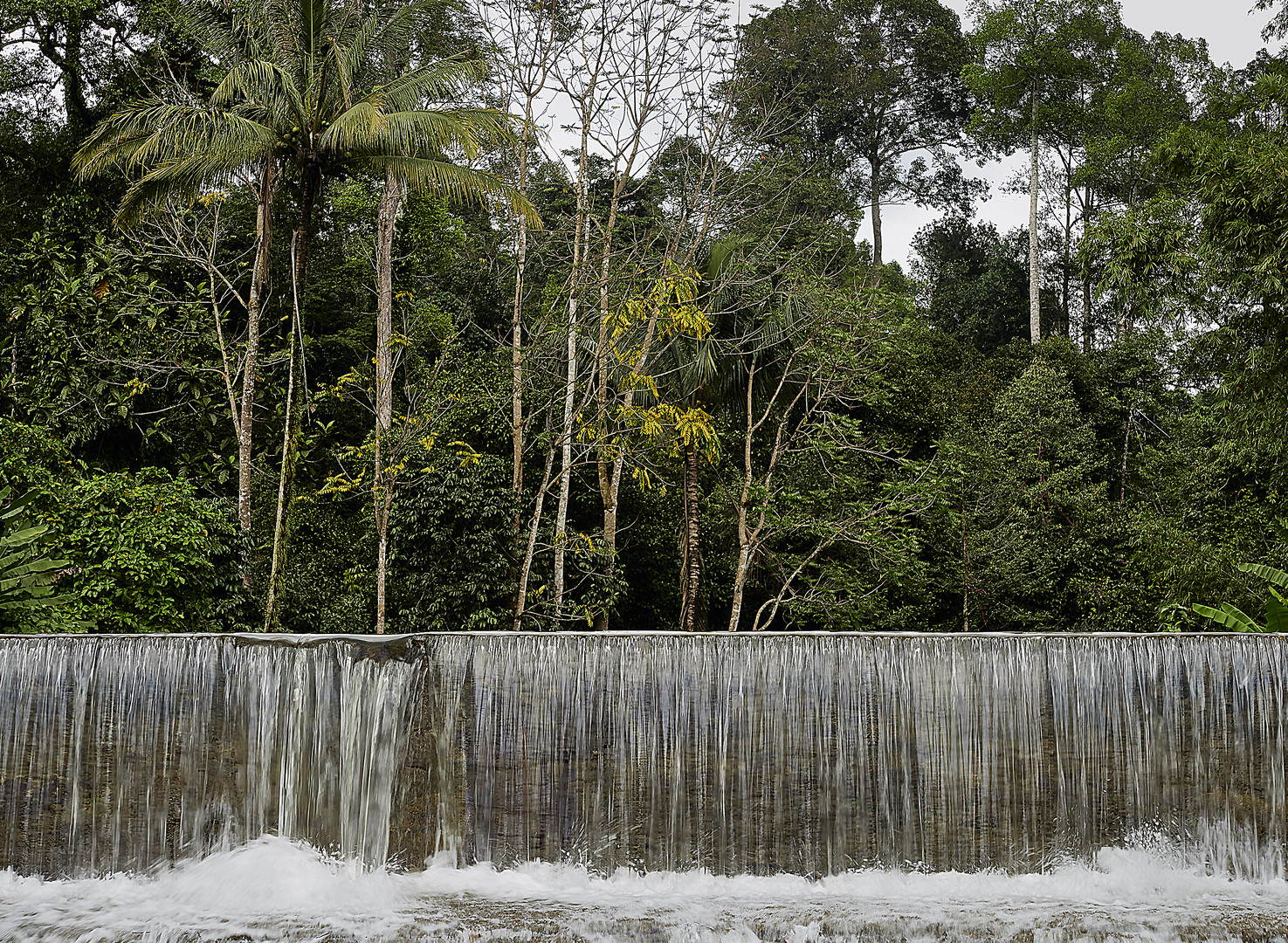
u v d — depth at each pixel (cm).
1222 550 1892
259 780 983
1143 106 4166
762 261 2041
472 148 1731
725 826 985
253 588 1722
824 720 991
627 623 2252
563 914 887
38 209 2683
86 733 991
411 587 1777
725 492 2103
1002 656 991
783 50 3988
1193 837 980
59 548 1441
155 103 1906
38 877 980
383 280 2003
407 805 991
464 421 2050
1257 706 989
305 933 842
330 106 1812
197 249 2358
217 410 2239
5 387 2138
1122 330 3609
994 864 977
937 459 2227
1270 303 1700
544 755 999
